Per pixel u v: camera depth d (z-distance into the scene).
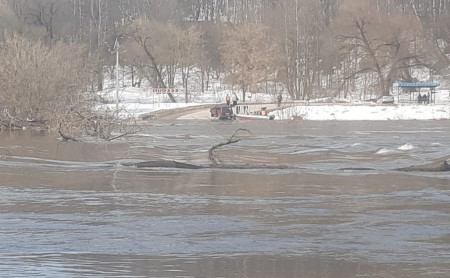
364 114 73.94
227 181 21.58
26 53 48.16
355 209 16.56
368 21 87.88
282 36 95.69
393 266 11.41
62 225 14.59
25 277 10.66
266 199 18.08
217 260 11.80
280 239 13.37
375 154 31.70
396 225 14.65
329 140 40.94
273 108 76.00
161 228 14.33
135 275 10.82
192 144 36.94
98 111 40.72
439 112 74.31
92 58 86.44
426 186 20.48
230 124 61.50
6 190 19.42
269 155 31.23
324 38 95.75
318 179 22.11
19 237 13.41
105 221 15.05
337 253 12.28
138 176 22.77
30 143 35.88
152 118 68.56
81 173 23.48
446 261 11.73
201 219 15.28
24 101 46.34
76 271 11.02
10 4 92.38
